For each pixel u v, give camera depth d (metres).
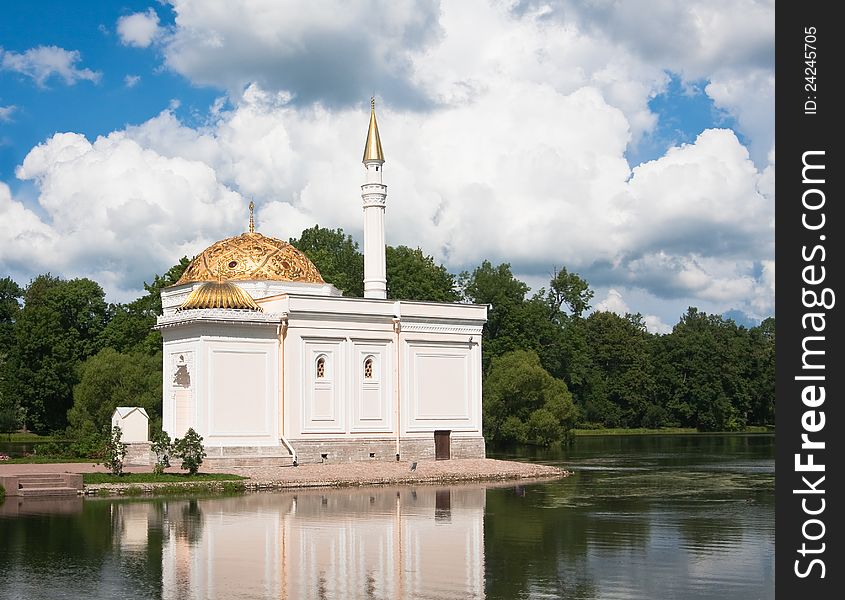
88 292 120.25
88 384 88.06
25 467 54.19
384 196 70.75
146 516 36.53
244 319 59.44
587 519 35.91
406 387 65.25
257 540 30.55
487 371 109.62
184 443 50.78
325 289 68.62
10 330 138.25
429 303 66.38
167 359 61.97
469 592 23.19
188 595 22.89
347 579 24.53
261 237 69.69
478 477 55.16
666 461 74.56
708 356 154.75
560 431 98.19
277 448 60.16
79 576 25.02
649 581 24.45
